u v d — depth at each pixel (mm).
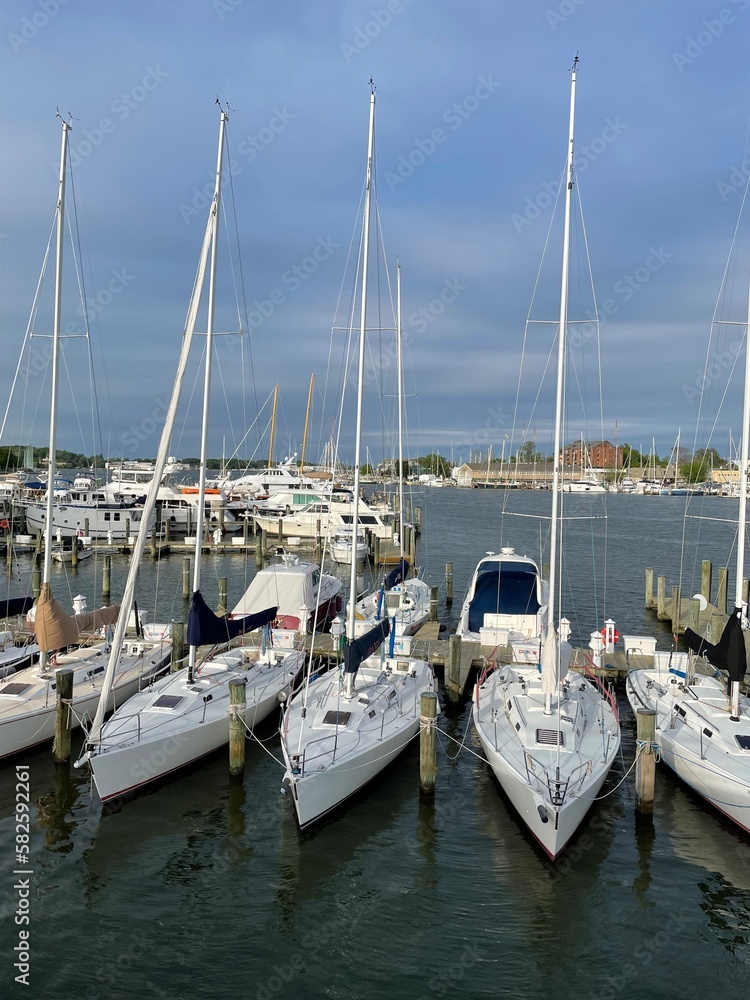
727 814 13305
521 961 10141
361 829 13289
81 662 17953
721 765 13453
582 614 30969
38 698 15914
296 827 13289
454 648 18922
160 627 21078
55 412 18297
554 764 13047
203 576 39125
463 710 19141
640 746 13344
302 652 20109
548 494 127375
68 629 17062
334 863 12266
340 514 49562
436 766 15398
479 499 117438
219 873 11961
